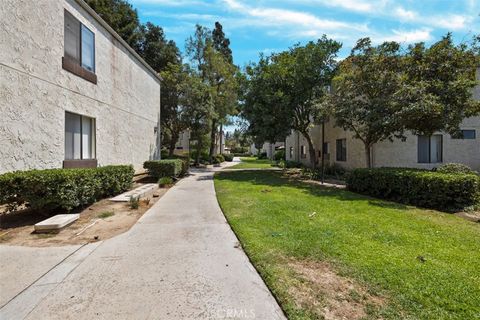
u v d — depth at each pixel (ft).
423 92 25.88
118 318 7.24
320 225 15.81
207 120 64.85
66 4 24.62
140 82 42.78
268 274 9.64
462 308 7.60
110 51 33.14
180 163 43.57
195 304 7.94
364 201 23.39
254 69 45.21
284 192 28.78
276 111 42.80
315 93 44.01
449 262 10.70
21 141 19.33
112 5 69.10
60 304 7.89
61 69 23.79
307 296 8.25
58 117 23.35
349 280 9.21
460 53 27.35
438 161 39.40
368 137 33.01
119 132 35.55
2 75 17.75
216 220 17.49
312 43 42.22
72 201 17.66
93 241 13.37
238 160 129.49
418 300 7.99
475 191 20.13
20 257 11.32
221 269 10.27
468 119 39.75
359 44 31.81
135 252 11.94
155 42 77.15
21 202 17.01
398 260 10.80
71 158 25.89
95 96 29.63
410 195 22.26
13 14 18.57
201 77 74.64
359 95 32.58
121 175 26.05
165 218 17.99
